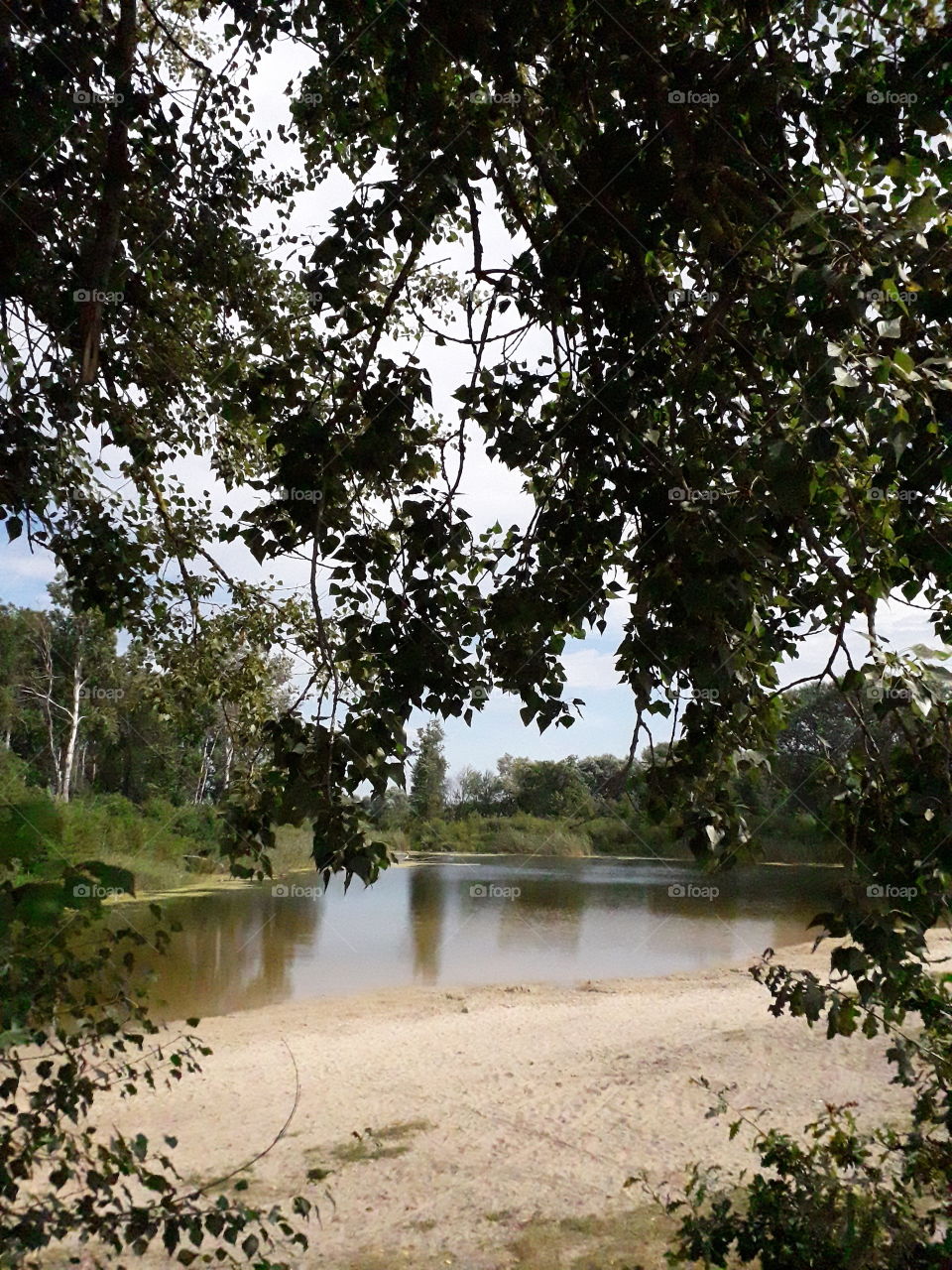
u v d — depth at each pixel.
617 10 3.52
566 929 23.50
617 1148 8.06
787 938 21.88
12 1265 2.69
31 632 28.22
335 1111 9.33
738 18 3.74
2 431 4.90
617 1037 12.23
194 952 19.17
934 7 3.64
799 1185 4.29
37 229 4.54
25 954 2.64
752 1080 9.43
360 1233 6.53
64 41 4.44
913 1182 4.16
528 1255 6.18
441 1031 13.13
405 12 3.74
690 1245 4.55
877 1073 9.30
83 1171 3.12
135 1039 3.24
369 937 21.91
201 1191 3.17
